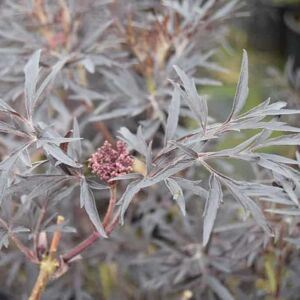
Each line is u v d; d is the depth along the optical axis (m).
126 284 0.88
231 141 0.97
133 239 0.82
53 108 0.81
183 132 0.68
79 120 0.85
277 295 0.72
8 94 0.73
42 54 0.72
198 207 0.78
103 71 0.73
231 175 0.89
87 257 0.81
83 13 0.80
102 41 0.78
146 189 0.86
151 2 0.89
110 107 0.84
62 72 0.72
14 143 0.75
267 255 0.72
